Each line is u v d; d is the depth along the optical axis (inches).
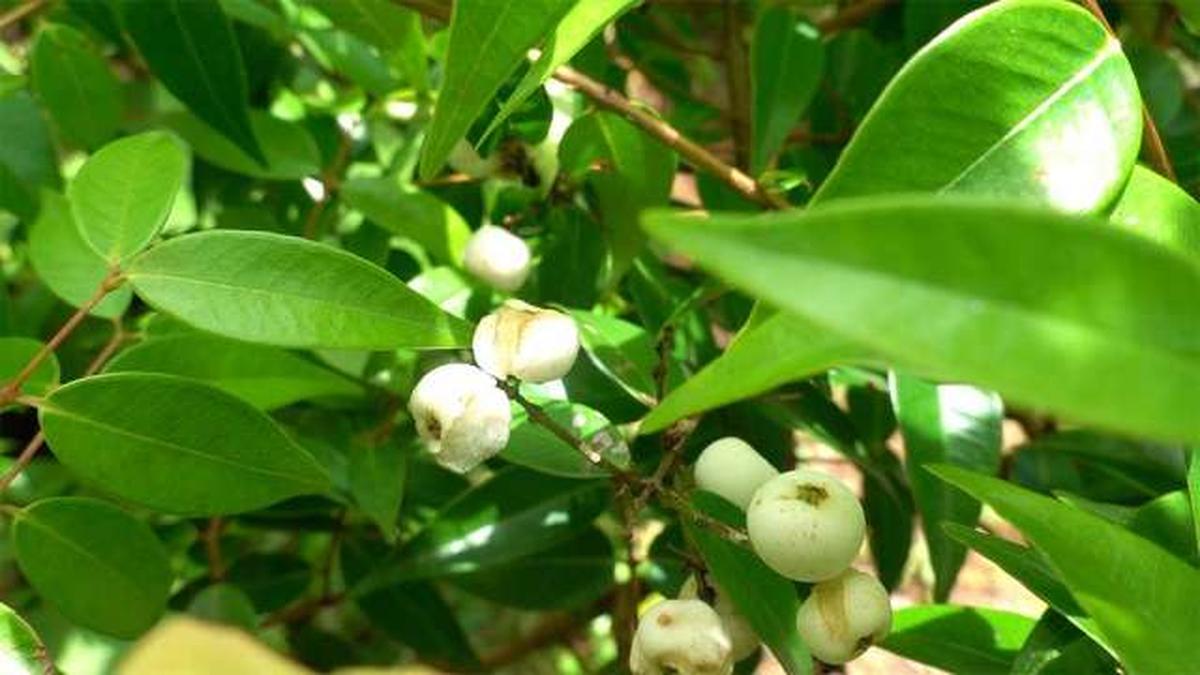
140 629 7.0
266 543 12.5
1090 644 5.8
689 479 6.8
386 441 8.4
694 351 8.6
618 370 7.3
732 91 10.6
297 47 11.0
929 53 4.8
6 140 9.4
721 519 6.2
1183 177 9.1
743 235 2.7
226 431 6.2
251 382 7.3
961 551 7.5
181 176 6.5
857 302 2.7
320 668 11.0
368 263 5.8
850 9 11.0
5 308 9.0
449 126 5.4
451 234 8.5
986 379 2.8
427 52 8.9
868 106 10.3
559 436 6.3
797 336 4.0
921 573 14.2
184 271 5.8
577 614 12.4
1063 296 2.8
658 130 7.7
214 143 9.3
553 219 8.6
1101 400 2.8
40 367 6.9
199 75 8.4
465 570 8.3
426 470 9.7
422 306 5.9
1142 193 5.3
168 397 6.1
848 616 5.6
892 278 2.8
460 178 8.7
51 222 8.0
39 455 10.1
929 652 6.5
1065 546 4.9
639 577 8.9
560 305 8.4
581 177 8.4
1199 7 6.4
